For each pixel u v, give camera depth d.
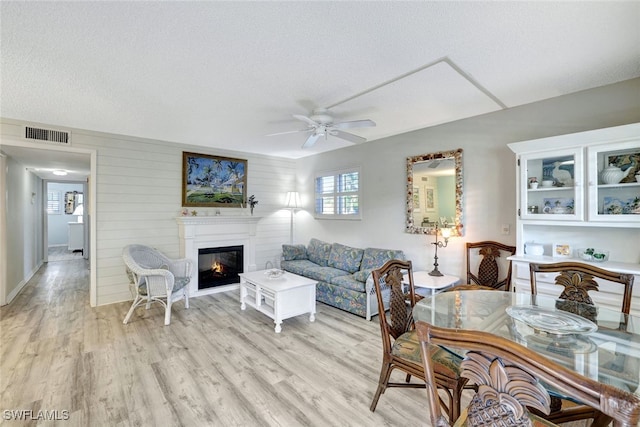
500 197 3.39
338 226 5.41
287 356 2.80
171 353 2.83
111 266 4.28
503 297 2.24
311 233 6.00
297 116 2.88
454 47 2.09
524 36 1.95
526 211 2.93
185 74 2.47
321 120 3.06
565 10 1.69
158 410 2.02
